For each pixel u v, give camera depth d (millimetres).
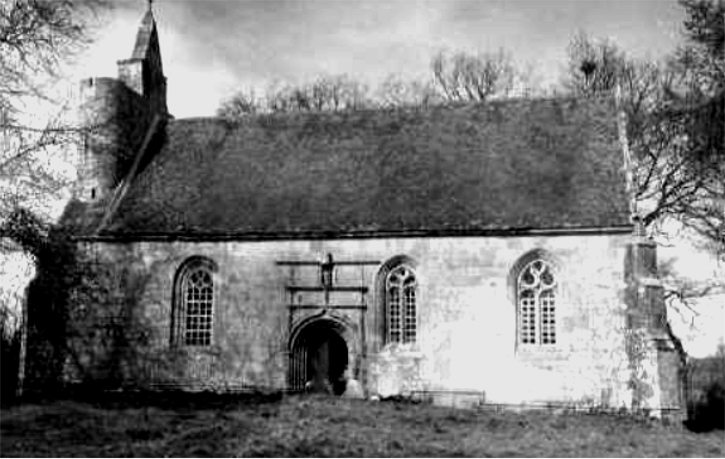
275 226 35156
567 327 32625
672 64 40281
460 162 36719
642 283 31469
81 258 35812
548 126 37594
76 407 28422
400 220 34531
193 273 35938
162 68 43844
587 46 50594
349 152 38250
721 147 37875
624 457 21625
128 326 35469
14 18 26938
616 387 31750
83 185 38031
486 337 33188
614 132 36594
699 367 43906
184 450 20672
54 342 35188
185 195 37375
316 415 27188
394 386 33562
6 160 27625
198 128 40969
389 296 34656
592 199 33781
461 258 33812
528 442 23734
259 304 34938
